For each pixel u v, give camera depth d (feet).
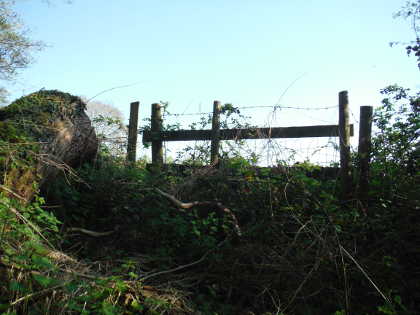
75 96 18.99
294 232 14.37
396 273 12.69
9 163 12.76
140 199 16.88
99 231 15.92
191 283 13.29
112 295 9.91
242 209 15.93
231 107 21.97
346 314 11.47
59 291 9.25
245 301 12.92
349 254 12.53
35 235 11.32
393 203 15.62
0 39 42.27
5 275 9.11
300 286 12.01
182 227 14.89
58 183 16.31
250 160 17.81
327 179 18.22
